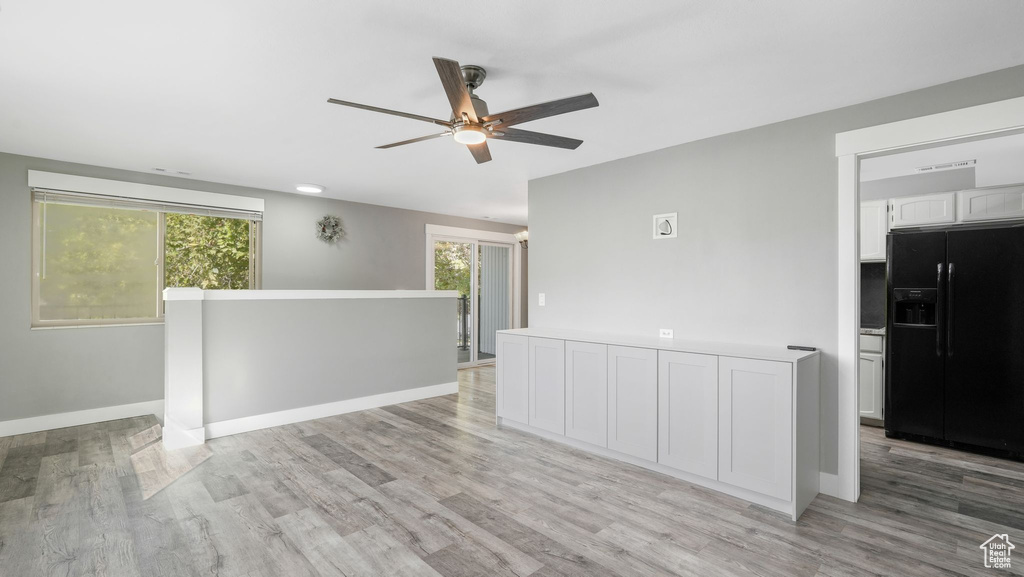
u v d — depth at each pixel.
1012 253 3.47
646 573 2.01
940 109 2.47
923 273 3.84
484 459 3.31
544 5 1.81
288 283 5.39
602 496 2.74
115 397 4.24
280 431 3.96
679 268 3.50
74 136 3.37
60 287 4.06
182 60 2.26
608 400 3.29
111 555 2.12
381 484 2.89
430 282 6.76
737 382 2.69
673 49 2.15
